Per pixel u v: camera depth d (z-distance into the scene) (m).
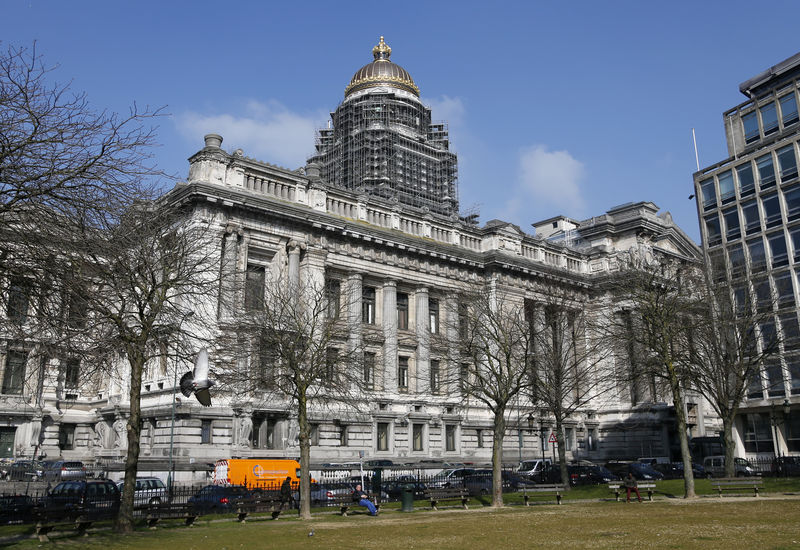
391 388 62.56
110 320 29.25
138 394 28.44
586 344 67.44
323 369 40.38
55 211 20.94
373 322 64.25
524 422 70.62
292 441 53.75
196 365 24.28
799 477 48.41
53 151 20.78
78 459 60.22
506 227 74.38
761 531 22.52
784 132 68.44
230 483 42.19
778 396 63.38
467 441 67.19
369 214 65.31
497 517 30.38
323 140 115.56
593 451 79.00
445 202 107.88
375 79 111.50
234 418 51.09
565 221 94.75
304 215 57.84
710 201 71.88
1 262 20.88
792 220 63.91
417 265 67.38
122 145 21.81
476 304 56.22
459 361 53.47
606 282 75.75
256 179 57.06
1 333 26.20
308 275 57.78
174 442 49.09
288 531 25.89
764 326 62.66
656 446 75.62
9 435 59.97
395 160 103.12
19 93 20.25
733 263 59.38
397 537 23.48
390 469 49.84
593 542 21.14
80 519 26.47
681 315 51.50
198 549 21.12
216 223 52.81
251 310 44.94
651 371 48.12
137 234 30.08
